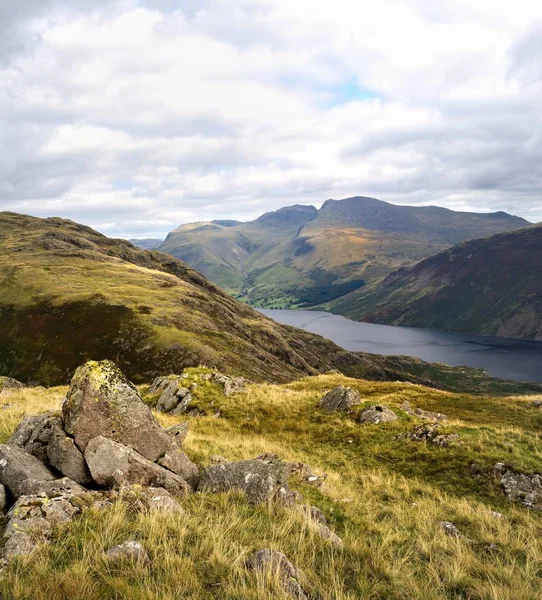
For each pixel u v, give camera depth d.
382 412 25.17
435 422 23.05
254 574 6.35
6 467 9.13
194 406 29.91
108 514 7.59
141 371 115.81
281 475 11.12
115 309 147.12
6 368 124.06
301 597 6.01
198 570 6.48
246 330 181.88
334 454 21.09
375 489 15.55
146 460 10.51
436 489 15.93
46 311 147.62
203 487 11.06
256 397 30.97
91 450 9.91
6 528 7.04
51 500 7.91
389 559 8.30
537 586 7.81
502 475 16.52
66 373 119.50
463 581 7.80
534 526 12.04
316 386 41.19
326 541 8.45
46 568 5.88
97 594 5.39
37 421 11.59
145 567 6.21
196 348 121.69
